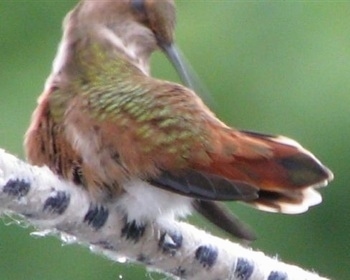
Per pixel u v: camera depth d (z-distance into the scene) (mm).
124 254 1626
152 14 1666
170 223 1626
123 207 1618
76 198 1607
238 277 1634
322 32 1867
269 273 1638
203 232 1634
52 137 1624
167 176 1611
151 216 1621
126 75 1634
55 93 1628
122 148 1614
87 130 1618
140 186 1616
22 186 1592
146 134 1613
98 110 1619
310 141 1862
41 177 1597
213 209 1634
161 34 1669
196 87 1680
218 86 1871
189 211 1628
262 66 1872
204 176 1610
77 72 1635
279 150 1611
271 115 1866
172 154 1611
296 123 1863
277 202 1616
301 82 1864
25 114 1861
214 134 1612
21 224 1610
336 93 1859
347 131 1860
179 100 1618
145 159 1612
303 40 1869
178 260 1628
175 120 1613
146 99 1618
